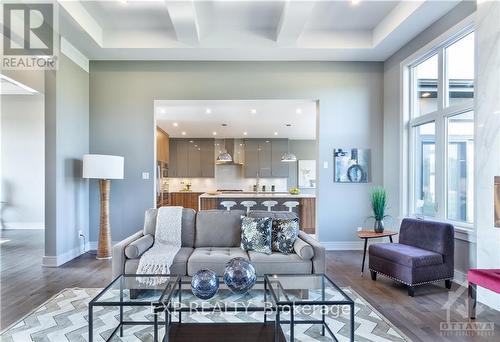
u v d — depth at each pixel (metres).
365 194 5.18
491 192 2.89
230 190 10.22
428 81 4.28
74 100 4.57
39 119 7.14
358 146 5.16
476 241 3.18
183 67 5.06
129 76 5.04
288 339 2.27
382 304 2.90
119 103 5.04
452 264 3.26
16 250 4.97
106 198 4.52
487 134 2.94
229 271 2.30
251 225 3.28
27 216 7.15
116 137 5.04
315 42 4.60
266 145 10.05
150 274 2.68
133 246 2.93
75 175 4.60
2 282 3.47
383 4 3.92
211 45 4.53
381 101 5.17
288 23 3.87
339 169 5.14
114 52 4.70
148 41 4.53
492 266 2.88
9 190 7.12
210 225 3.49
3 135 7.13
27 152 7.15
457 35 3.56
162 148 8.75
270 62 5.10
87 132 4.97
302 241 3.14
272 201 6.47
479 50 3.03
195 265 2.89
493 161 2.87
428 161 4.27
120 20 4.29
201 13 4.05
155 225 3.50
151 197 5.04
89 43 4.39
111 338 2.20
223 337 2.06
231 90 5.08
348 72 5.15
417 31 4.10
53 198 4.12
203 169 9.98
